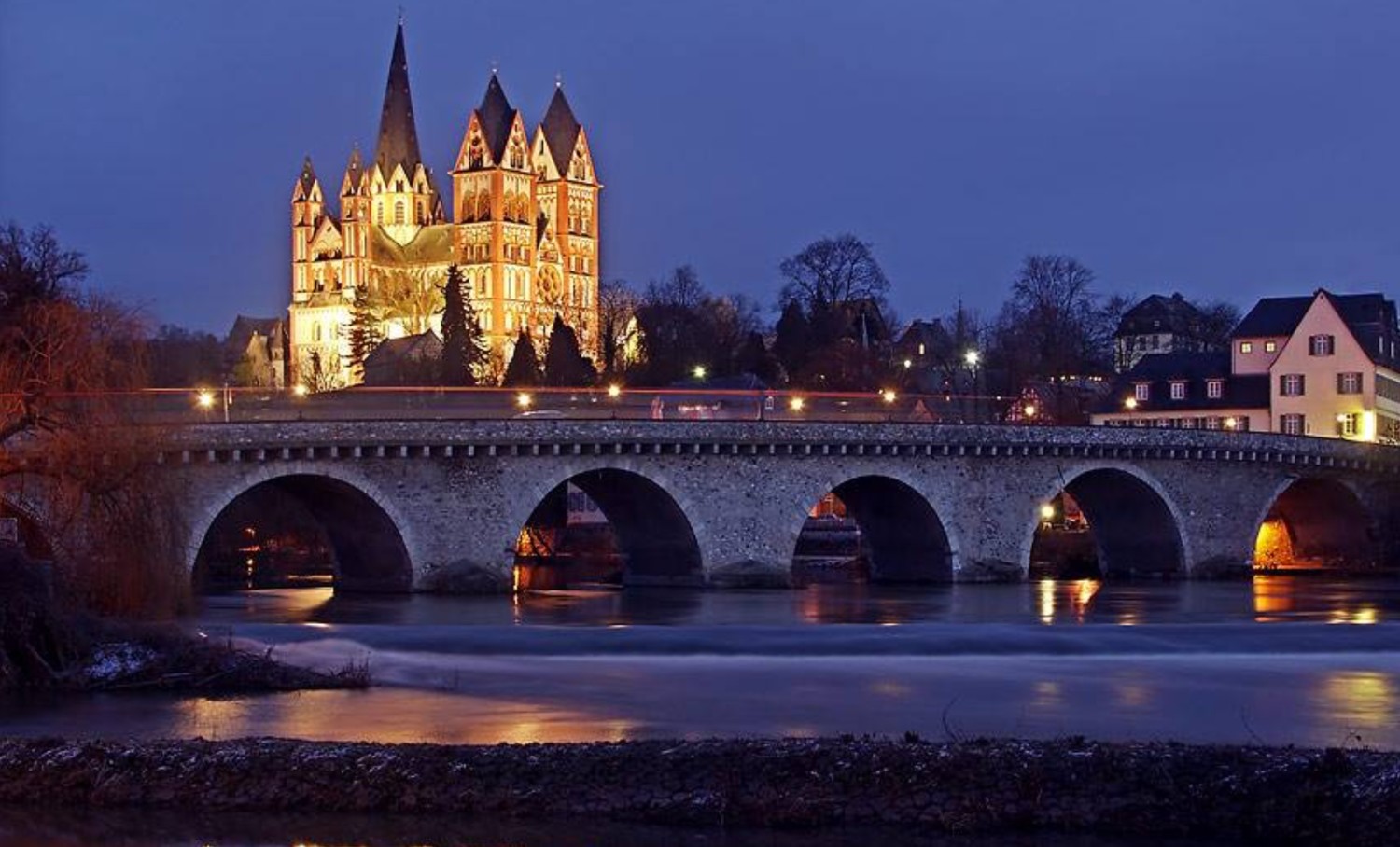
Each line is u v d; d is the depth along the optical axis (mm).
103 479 80750
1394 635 81500
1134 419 181125
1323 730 55594
